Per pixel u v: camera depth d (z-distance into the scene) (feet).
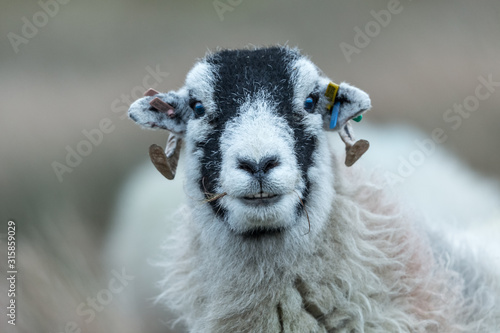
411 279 23.62
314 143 23.53
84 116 69.00
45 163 60.54
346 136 25.02
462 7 85.97
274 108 22.62
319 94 24.56
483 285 26.73
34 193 55.01
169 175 24.58
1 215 49.67
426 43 80.43
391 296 23.25
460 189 44.01
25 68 79.46
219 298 23.20
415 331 22.72
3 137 63.87
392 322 22.35
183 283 25.59
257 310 22.66
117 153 63.98
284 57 24.06
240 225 22.18
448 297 24.38
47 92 73.36
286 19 92.12
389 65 77.66
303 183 22.54
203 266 24.18
